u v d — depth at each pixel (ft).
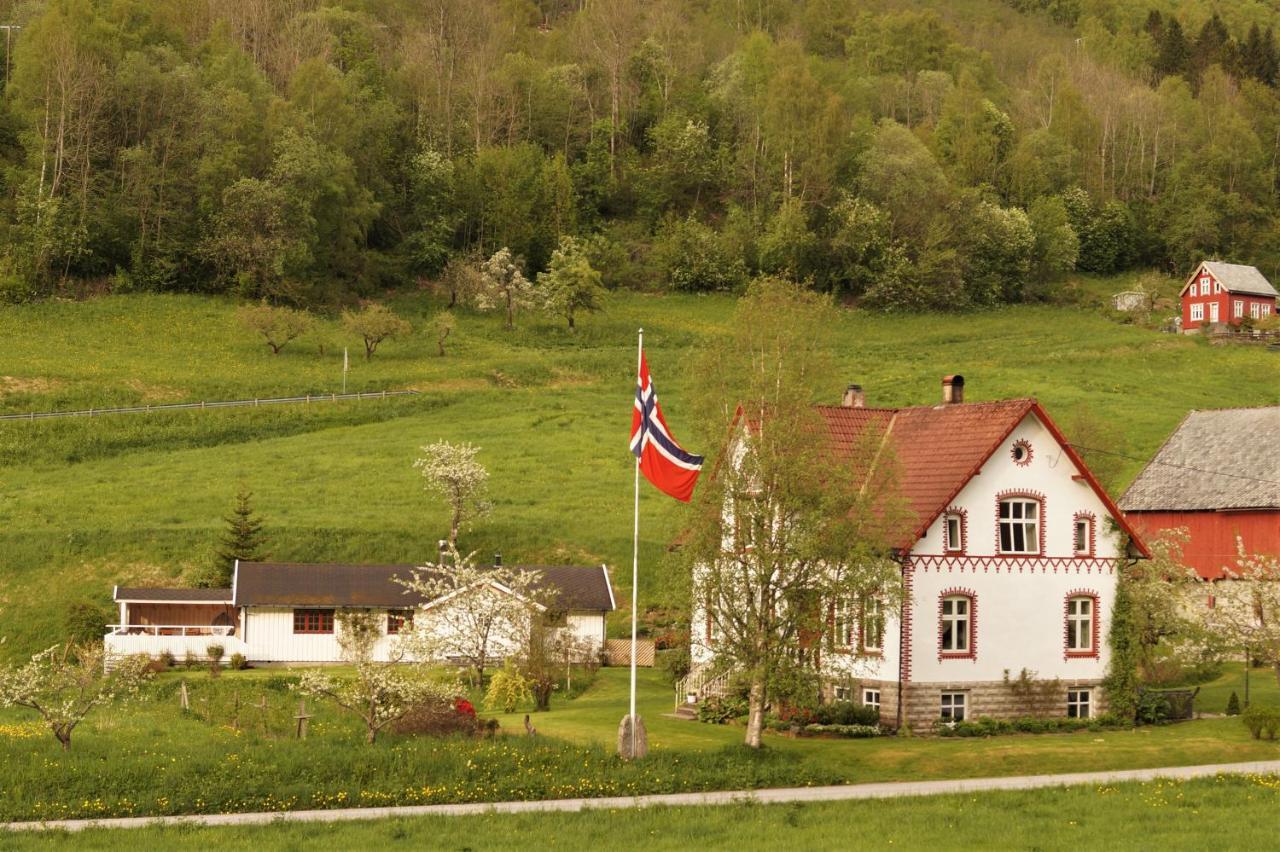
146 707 201.98
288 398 446.60
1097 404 438.40
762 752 158.61
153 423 412.16
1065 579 193.06
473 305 611.88
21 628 277.44
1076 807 132.36
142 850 116.47
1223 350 534.78
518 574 246.68
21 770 141.69
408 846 119.65
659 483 157.58
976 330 617.62
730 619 163.84
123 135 619.67
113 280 564.71
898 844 119.44
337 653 272.10
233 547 296.51
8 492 351.05
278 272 566.36
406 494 355.56
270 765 145.69
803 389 165.37
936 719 182.50
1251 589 191.62
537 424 432.25
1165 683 223.92
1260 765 155.22
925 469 190.70
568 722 188.03
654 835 123.54
